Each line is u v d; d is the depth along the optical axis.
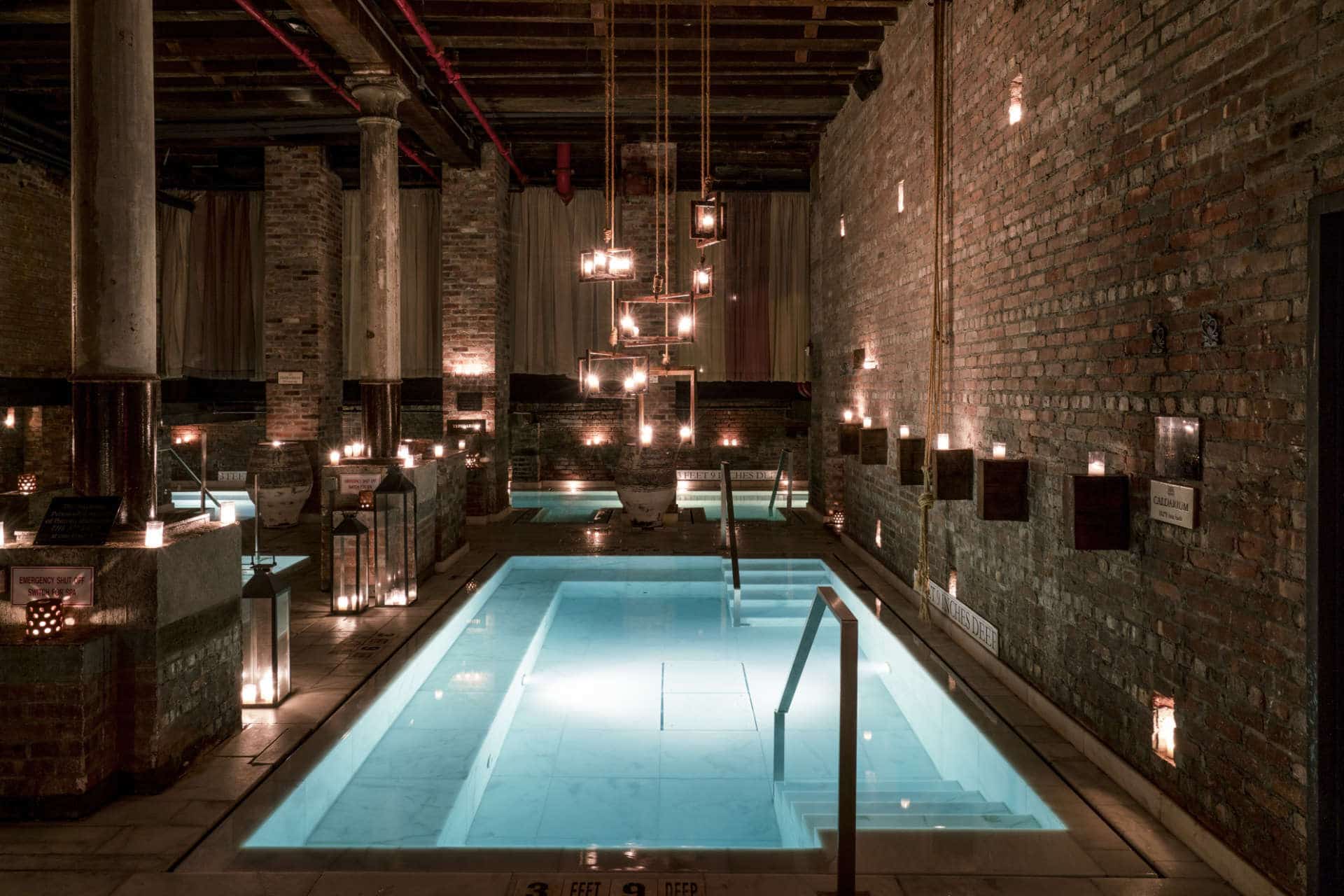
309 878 3.19
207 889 3.11
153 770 3.89
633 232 12.19
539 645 7.20
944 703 5.19
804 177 14.14
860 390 9.50
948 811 4.09
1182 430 3.49
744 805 4.52
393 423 8.21
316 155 11.56
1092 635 4.31
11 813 3.64
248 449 16.45
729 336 14.49
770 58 9.02
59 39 8.27
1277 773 2.96
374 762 4.74
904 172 7.65
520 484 16.48
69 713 3.64
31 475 8.10
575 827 4.28
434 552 8.72
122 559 3.87
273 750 4.38
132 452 4.14
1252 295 3.06
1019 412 5.16
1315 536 2.74
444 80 9.55
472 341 11.88
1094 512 3.93
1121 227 3.97
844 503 10.53
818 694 6.15
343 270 13.99
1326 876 2.74
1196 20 3.37
